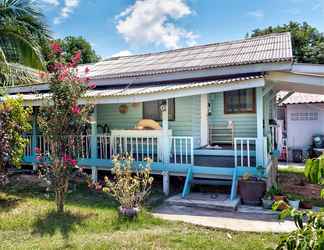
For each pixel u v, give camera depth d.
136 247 5.20
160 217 7.05
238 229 6.20
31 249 5.12
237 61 10.78
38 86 14.21
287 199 7.85
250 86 8.75
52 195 9.00
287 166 16.34
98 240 5.53
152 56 15.99
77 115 7.56
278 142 15.69
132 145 10.42
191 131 11.66
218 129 11.67
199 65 11.58
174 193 9.45
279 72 10.05
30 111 9.25
